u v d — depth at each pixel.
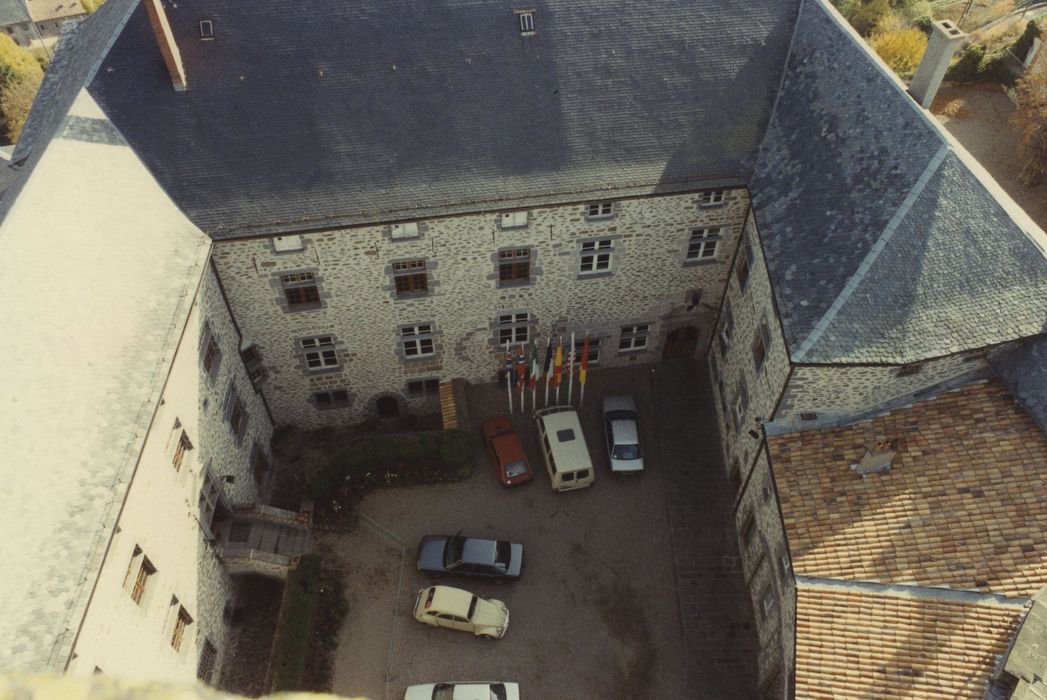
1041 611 20.86
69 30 32.88
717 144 29.41
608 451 34.19
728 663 29.05
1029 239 23.45
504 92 28.70
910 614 21.88
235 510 30.55
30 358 20.31
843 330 23.94
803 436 26.28
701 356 37.66
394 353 33.91
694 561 31.58
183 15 27.12
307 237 28.17
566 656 29.22
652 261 32.22
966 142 50.03
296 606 29.23
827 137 27.44
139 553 22.03
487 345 34.62
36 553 18.06
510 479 33.38
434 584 30.94
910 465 24.34
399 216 27.98
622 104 29.20
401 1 28.28
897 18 56.53
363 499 33.34
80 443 20.25
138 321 23.67
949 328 23.50
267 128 27.70
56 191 23.80
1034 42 52.03
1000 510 22.73
